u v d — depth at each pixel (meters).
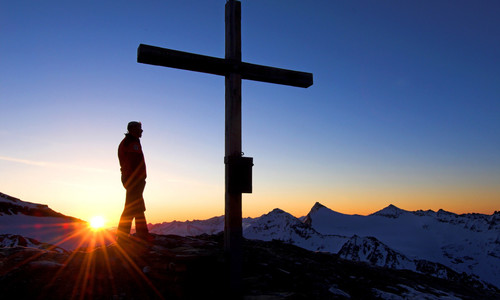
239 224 4.39
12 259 4.41
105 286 4.02
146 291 4.03
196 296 4.07
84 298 3.74
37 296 3.67
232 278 4.29
